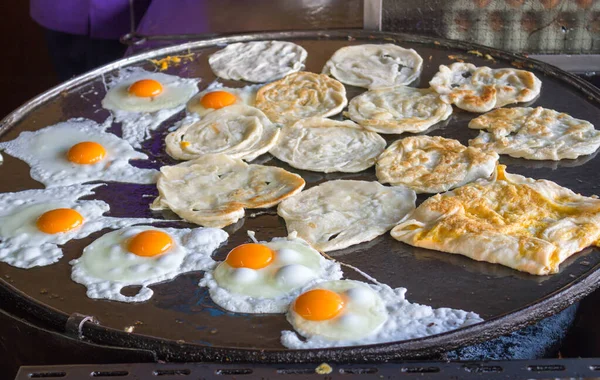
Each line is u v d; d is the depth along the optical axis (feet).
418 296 7.29
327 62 12.17
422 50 12.60
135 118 10.95
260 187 9.04
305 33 13.25
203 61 12.65
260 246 7.72
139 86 11.44
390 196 8.73
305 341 6.66
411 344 6.44
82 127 10.75
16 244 8.30
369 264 7.79
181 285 7.54
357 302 7.00
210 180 9.24
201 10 15.31
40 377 5.98
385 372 5.93
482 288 7.38
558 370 5.85
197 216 8.53
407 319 6.89
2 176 9.68
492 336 6.75
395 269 7.70
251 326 6.91
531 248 7.61
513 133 10.07
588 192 8.87
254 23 14.48
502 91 10.92
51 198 9.14
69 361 6.88
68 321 6.90
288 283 7.32
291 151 9.89
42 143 10.35
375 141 10.01
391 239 8.17
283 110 10.82
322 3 15.02
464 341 6.61
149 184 9.43
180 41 13.98
